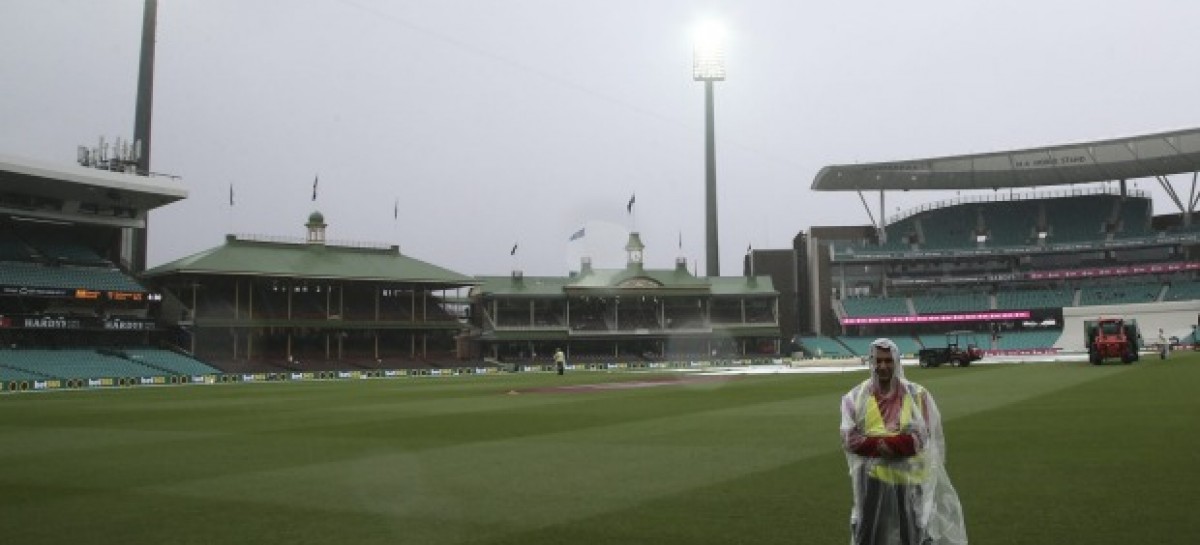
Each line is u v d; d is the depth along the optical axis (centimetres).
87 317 8112
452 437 2225
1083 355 8744
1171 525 1007
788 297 13388
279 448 2036
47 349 7731
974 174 12444
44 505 1317
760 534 1030
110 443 2225
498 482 1460
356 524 1140
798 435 2069
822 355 11425
